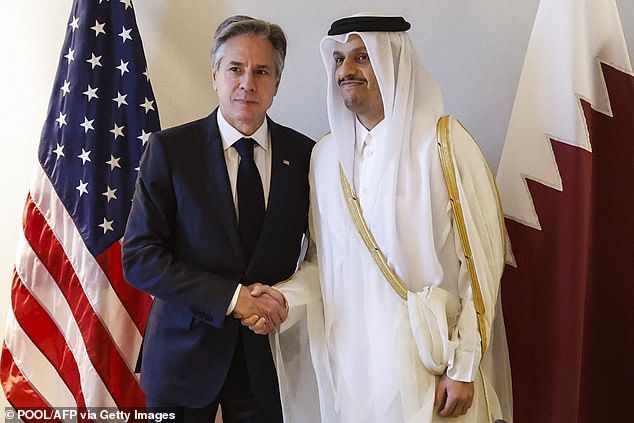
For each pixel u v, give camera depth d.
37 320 2.60
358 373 2.09
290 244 2.19
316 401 2.29
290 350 2.28
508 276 2.40
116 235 2.58
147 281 2.07
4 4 2.95
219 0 2.86
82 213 2.58
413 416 2.00
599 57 2.36
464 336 2.00
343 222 2.14
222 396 2.21
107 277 2.58
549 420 2.32
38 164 2.63
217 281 2.06
